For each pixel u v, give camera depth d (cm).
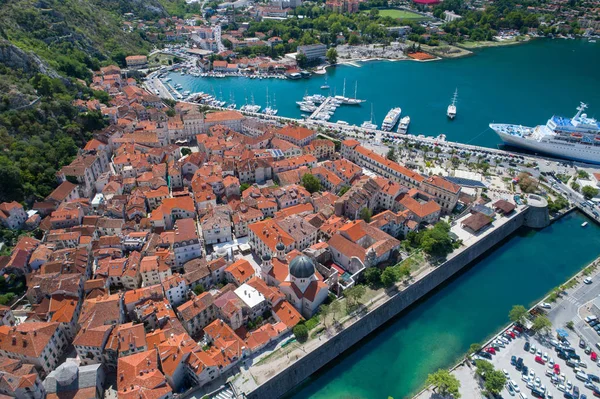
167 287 16825
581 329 17038
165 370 13662
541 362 15562
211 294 17100
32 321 15312
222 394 13888
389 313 17900
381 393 15025
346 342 16512
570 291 18950
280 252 18762
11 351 13850
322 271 18750
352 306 17362
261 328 15888
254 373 14488
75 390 13125
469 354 15888
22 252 18200
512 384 14675
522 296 19250
